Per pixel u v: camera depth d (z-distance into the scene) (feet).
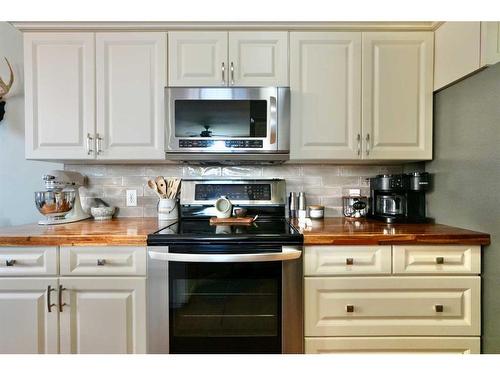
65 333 4.39
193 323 4.36
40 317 4.40
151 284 4.36
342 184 6.49
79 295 4.40
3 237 4.33
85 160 5.60
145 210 6.46
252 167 6.45
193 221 5.84
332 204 6.48
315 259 4.39
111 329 4.39
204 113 5.17
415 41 5.36
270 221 5.80
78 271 4.38
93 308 4.39
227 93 5.15
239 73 5.30
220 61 5.28
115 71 5.32
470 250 4.38
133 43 5.30
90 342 4.39
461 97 4.80
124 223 5.61
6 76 6.33
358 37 5.34
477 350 4.37
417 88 5.41
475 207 4.54
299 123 5.36
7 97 6.33
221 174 6.44
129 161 5.79
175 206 6.04
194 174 6.45
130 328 4.40
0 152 6.35
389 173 6.47
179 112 5.17
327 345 4.39
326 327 4.39
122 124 5.36
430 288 4.39
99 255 4.39
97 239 4.37
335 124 5.37
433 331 4.39
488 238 4.28
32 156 5.33
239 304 4.36
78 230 4.78
